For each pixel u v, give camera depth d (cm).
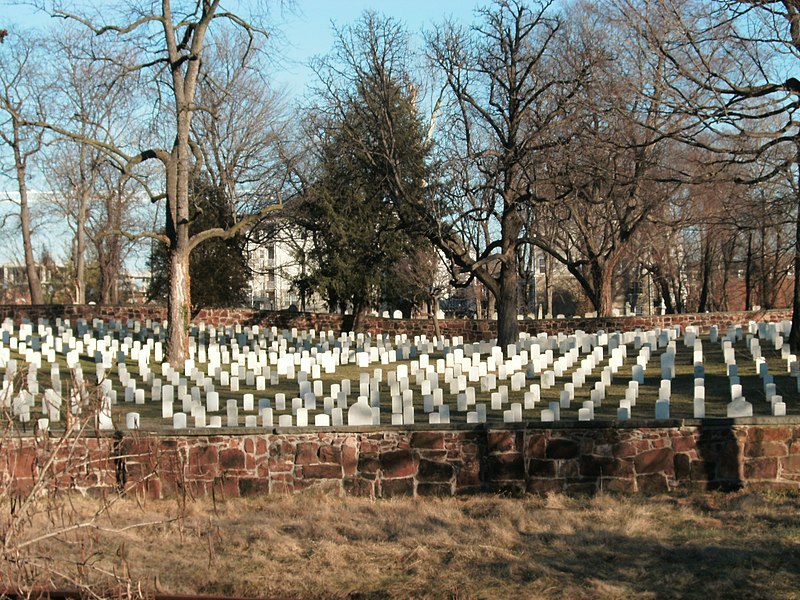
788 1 1678
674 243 4366
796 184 1886
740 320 3650
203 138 4428
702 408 1708
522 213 3312
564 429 1581
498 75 3016
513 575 1076
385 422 1825
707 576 1052
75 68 3962
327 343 3191
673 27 1717
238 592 1049
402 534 1284
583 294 5738
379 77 3203
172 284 2908
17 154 4131
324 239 4122
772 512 1347
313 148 4612
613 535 1236
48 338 3027
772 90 1683
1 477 860
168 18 2916
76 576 890
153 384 2298
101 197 4712
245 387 2522
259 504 1552
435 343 3316
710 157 2248
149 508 1486
